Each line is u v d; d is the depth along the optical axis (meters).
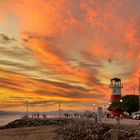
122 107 113.88
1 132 80.12
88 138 54.06
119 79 136.50
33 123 124.38
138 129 44.59
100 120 66.75
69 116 143.50
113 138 16.23
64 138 61.00
